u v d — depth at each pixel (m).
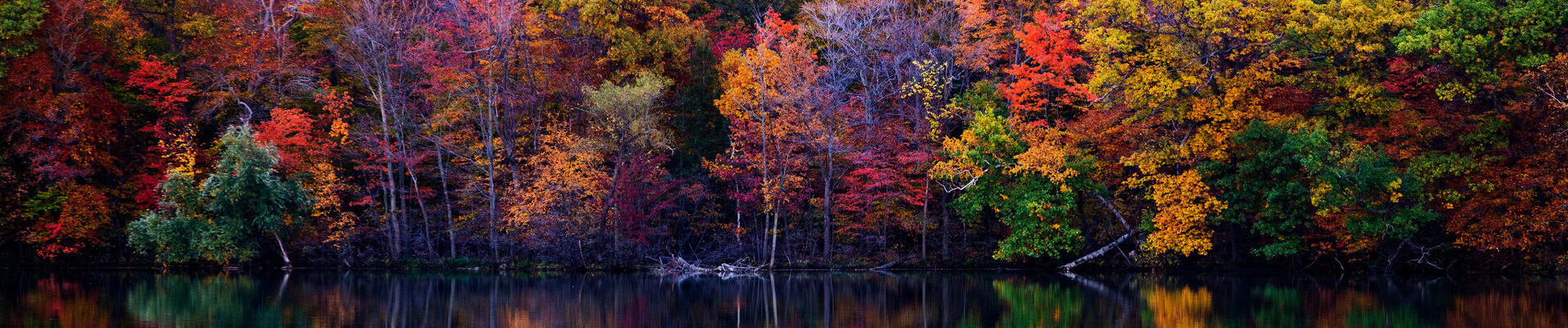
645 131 38.72
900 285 32.97
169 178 36.28
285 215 37.78
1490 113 32.56
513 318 23.53
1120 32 34.97
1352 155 32.44
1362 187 32.31
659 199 40.91
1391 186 32.28
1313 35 33.69
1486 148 33.53
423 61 40.19
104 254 40.19
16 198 37.22
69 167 37.59
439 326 21.97
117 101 39.81
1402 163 34.78
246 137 36.97
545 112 43.91
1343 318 22.75
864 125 41.66
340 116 40.72
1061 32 40.12
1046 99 39.91
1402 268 37.41
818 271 40.69
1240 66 35.47
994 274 38.88
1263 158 33.44
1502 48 32.03
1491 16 31.30
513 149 40.50
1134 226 39.00
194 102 42.78
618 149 38.72
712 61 44.12
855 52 44.44
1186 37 34.69
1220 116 34.47
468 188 40.91
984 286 32.47
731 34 50.28
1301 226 35.72
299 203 37.72
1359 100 33.75
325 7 43.16
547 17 43.78
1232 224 38.16
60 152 36.88
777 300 27.78
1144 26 34.50
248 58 41.22
